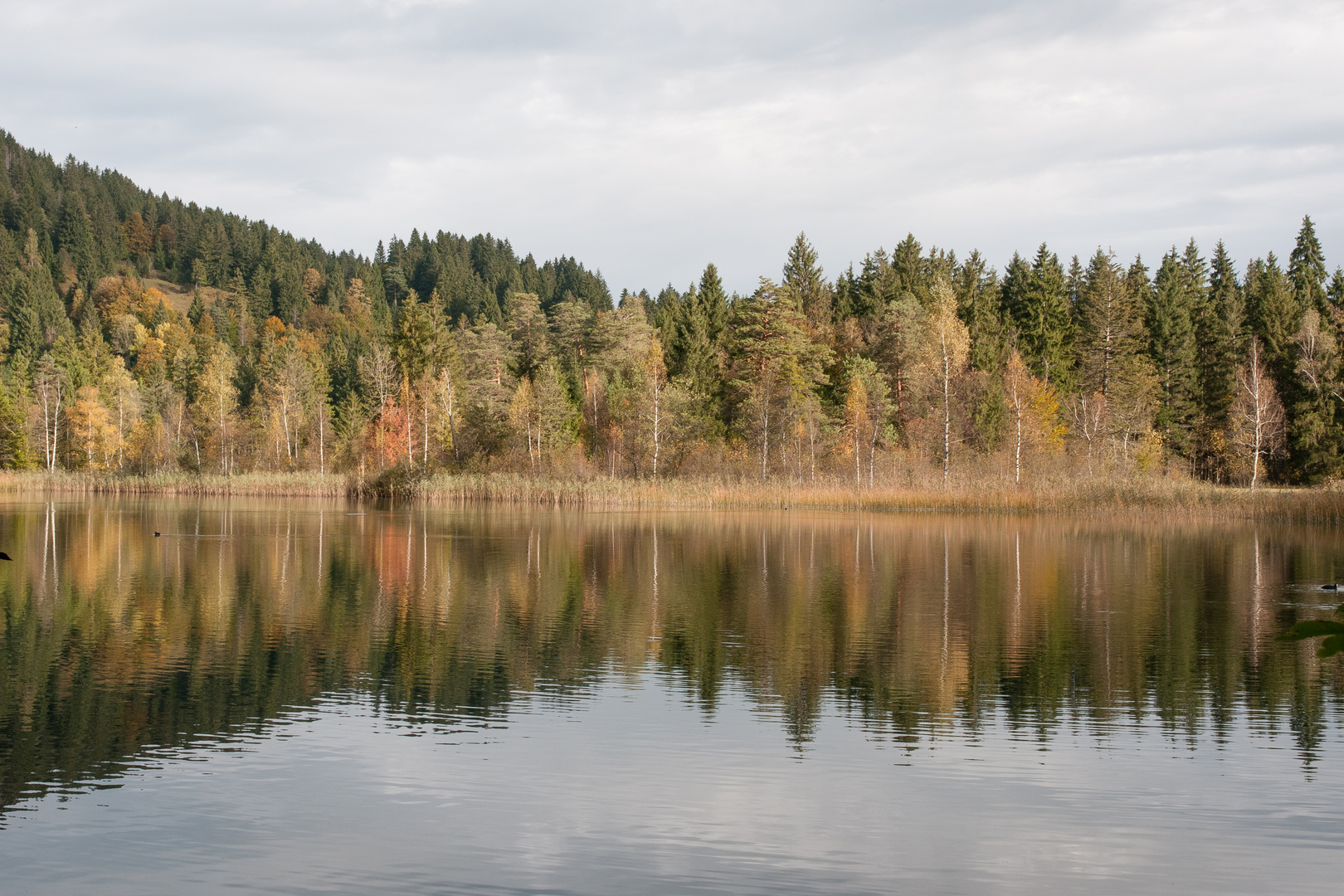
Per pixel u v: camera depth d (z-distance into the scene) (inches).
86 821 411.2
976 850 389.1
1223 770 476.1
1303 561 1277.1
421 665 677.9
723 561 1258.6
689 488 2322.8
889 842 395.2
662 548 1413.6
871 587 1040.2
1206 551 1393.9
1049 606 922.1
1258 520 1900.8
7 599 931.3
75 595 957.8
